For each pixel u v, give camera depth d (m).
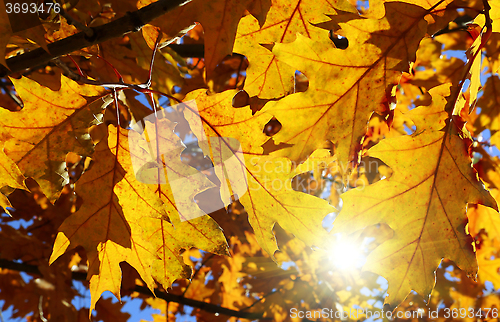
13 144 0.46
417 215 0.46
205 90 0.46
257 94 0.51
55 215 0.94
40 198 0.94
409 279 0.45
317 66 0.44
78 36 0.44
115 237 0.49
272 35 0.49
